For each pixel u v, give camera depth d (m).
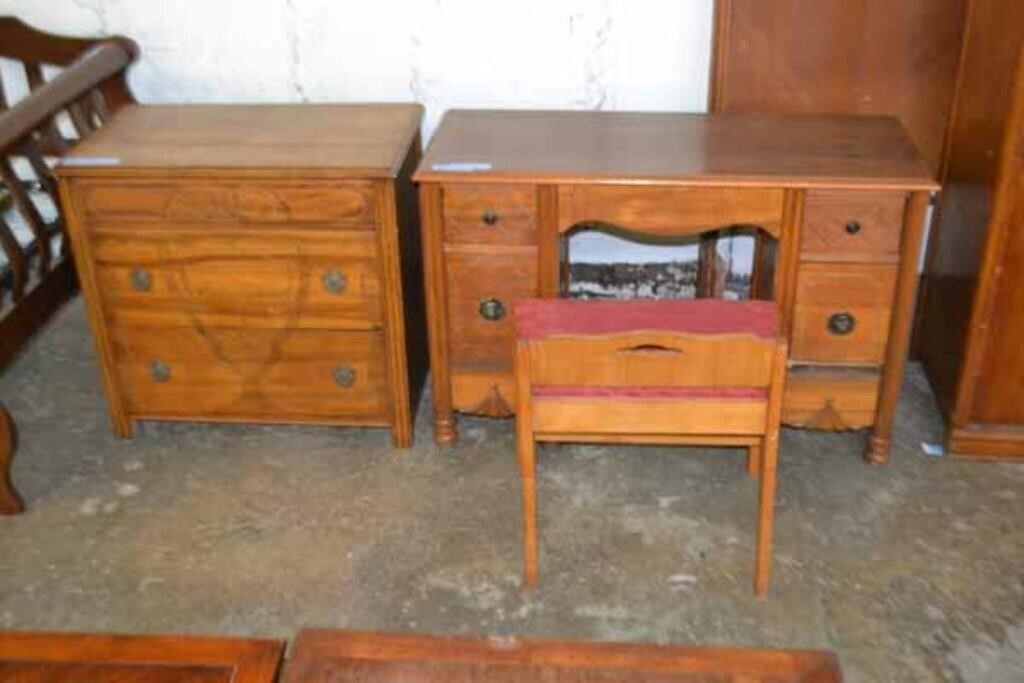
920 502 2.45
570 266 3.12
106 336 2.55
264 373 2.57
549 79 2.88
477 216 2.37
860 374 2.49
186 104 2.77
